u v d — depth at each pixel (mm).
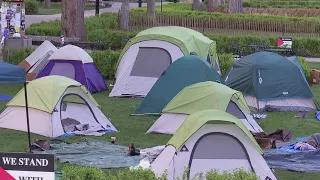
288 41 92062
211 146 34469
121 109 55531
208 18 117375
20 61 72750
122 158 38688
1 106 55094
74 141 43469
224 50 98250
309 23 115562
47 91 46094
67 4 91375
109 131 46969
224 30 116875
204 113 35531
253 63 58500
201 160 34188
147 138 45156
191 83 51969
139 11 130250
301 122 52969
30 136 43188
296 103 58188
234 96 46312
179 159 33969
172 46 60531
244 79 58344
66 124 45906
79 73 62312
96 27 108688
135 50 61781
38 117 45469
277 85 57938
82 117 46938
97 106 48062
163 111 46688
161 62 60844
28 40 80375
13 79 37625
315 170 37875
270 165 38594
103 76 72688
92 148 41219
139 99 60500
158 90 52938
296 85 58281
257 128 47375
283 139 45562
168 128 46281
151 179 26438
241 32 116062
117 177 26359
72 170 26141
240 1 137625
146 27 115688
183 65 52969
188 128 34875
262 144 43312
